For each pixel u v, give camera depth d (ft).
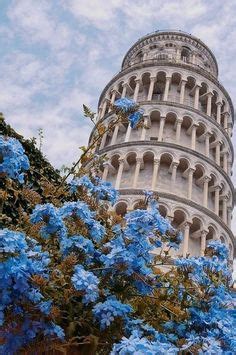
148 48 216.13
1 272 17.74
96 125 28.78
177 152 156.56
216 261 24.72
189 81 186.70
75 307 21.11
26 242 19.95
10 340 19.40
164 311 24.08
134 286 22.38
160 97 187.52
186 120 171.12
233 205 168.86
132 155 157.38
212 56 222.07
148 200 25.58
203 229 141.59
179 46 214.28
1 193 24.63
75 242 21.42
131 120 27.63
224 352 19.35
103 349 21.12
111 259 20.36
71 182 26.94
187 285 23.82
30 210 31.68
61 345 19.62
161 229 21.29
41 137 42.24
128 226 21.24
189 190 150.30
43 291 19.33
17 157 21.09
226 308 23.20
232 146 184.34
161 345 15.90
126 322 21.16
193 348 19.30
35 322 19.53
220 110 187.42
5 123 40.50
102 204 26.86
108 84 196.75
